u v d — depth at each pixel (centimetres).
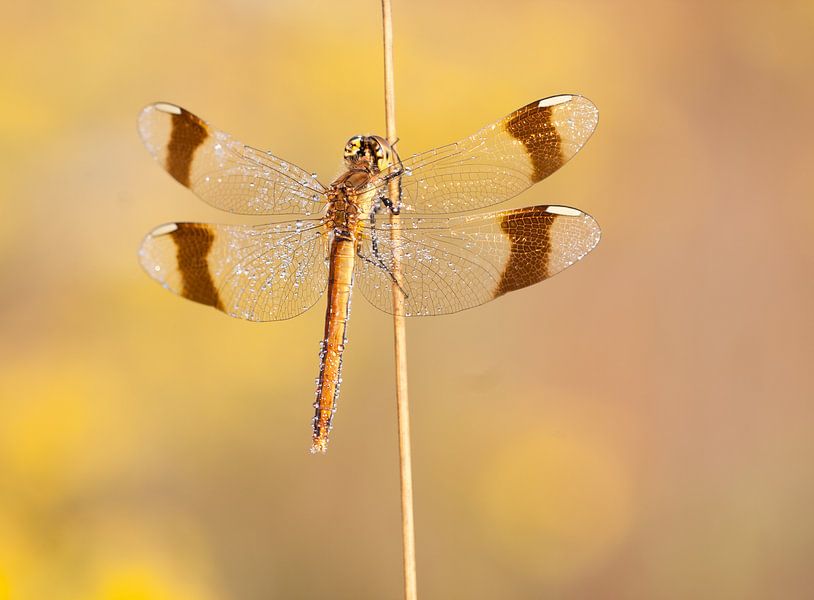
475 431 70
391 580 69
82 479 69
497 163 62
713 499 70
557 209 62
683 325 72
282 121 72
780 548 69
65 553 68
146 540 68
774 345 71
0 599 67
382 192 62
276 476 69
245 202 63
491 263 62
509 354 71
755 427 71
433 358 70
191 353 70
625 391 71
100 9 72
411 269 62
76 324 70
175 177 63
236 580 69
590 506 69
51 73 71
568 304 71
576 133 62
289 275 62
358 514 69
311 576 69
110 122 71
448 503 69
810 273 72
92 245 70
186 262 62
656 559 69
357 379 70
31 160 70
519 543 69
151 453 69
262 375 70
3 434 69
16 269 70
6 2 71
